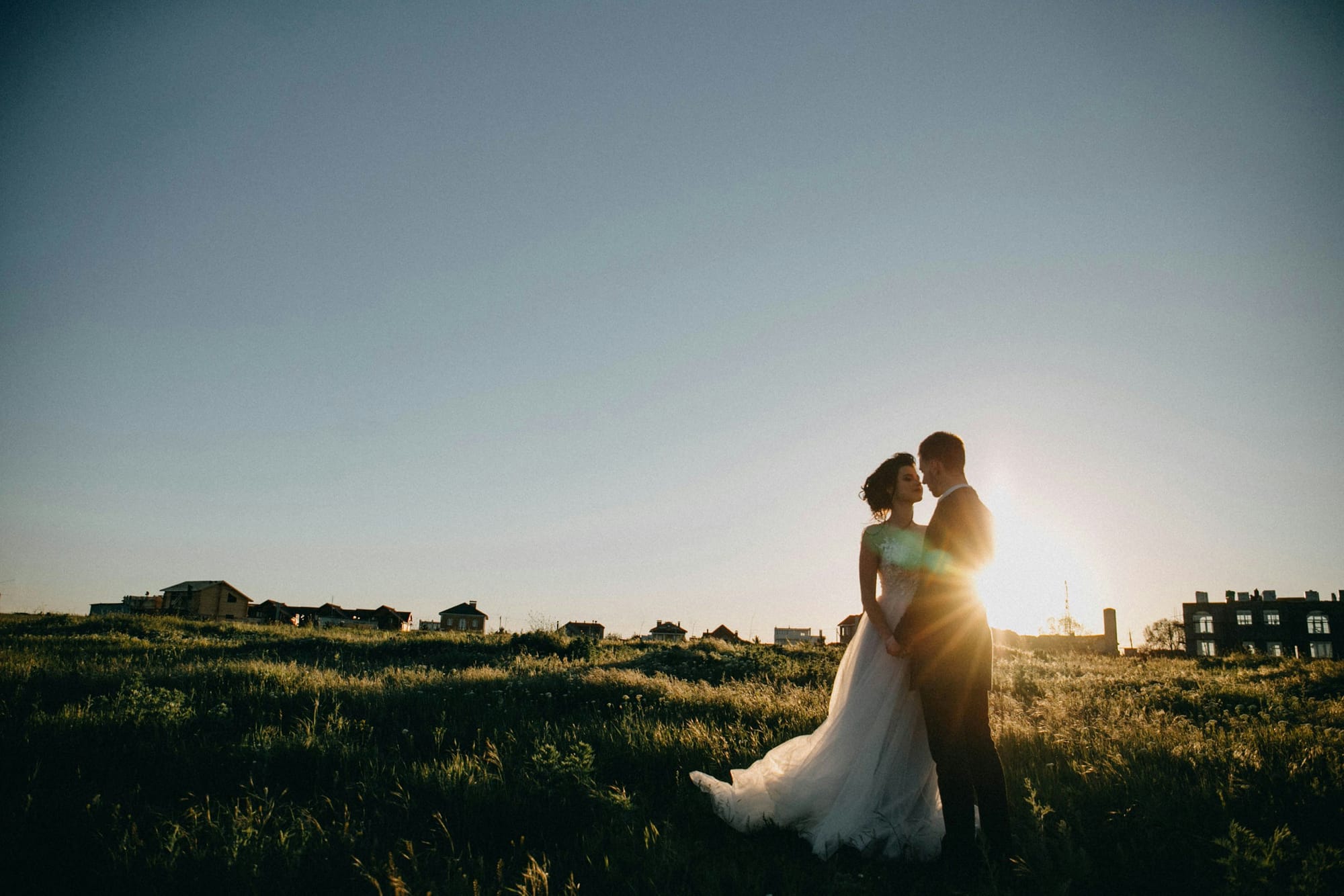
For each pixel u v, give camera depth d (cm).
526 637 2186
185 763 532
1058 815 436
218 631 2502
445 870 365
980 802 390
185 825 408
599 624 5178
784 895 348
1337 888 329
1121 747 607
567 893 336
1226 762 548
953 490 426
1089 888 350
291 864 357
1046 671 1714
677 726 711
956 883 367
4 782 477
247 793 465
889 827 414
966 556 414
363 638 2373
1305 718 950
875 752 437
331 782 517
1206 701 1105
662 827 431
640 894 344
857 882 358
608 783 525
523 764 534
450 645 2131
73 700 797
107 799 447
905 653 432
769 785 460
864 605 461
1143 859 371
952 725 403
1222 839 349
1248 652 2550
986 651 409
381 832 418
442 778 499
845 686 475
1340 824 421
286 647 1980
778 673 1532
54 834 385
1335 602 6506
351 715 771
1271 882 319
